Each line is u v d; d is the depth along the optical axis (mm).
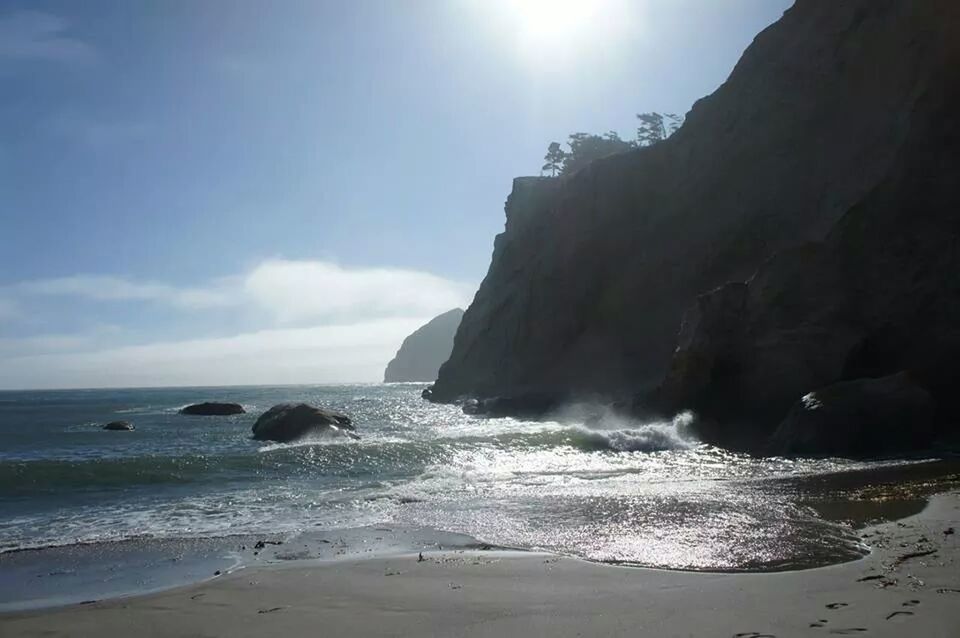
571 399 46844
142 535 11258
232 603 7469
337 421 28781
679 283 47375
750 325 28438
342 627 6547
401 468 18719
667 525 10688
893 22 38719
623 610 6633
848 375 25766
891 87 37125
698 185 49375
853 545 9000
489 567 8625
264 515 12750
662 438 25094
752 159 45594
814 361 26078
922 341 26172
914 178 29719
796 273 28609
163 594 7855
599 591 7367
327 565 9023
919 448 20938
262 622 6812
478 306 70688
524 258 63750
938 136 30578
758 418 26797
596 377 49312
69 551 10297
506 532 10742
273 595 7699
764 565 8180
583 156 86875
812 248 29094
